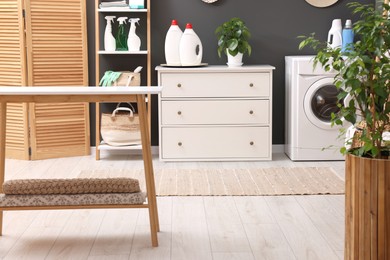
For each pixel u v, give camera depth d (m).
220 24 6.15
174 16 6.13
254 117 5.77
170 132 5.79
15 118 5.93
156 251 3.47
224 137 5.80
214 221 4.01
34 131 5.91
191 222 4.00
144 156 3.50
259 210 4.25
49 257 3.39
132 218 4.09
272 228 3.86
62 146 6.06
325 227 3.86
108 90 3.42
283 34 6.18
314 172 5.33
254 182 5.00
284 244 3.56
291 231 3.79
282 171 5.38
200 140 5.80
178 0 6.11
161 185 4.92
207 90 5.73
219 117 5.77
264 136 5.80
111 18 5.94
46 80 5.91
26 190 3.44
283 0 6.14
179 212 4.22
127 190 3.49
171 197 4.61
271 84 5.74
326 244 3.55
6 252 3.48
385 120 2.81
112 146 5.94
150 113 6.11
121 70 6.19
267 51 6.19
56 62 5.93
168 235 3.74
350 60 2.77
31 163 5.82
